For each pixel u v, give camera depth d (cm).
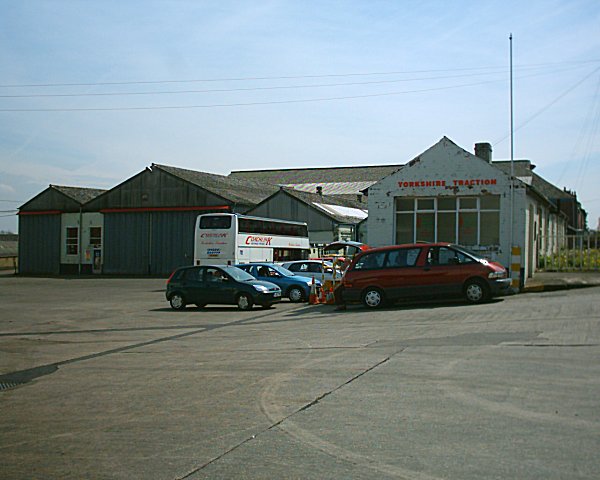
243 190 5581
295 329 1556
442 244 1927
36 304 2544
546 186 6144
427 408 750
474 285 1859
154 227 5066
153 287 3644
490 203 2431
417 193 2505
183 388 923
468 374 920
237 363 1103
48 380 1041
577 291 2106
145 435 694
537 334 1240
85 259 5328
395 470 554
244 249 3422
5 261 7762
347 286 1966
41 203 5494
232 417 750
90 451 646
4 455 645
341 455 598
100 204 5247
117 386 965
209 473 565
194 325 1753
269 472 562
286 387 893
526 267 2484
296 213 4791
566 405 739
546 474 532
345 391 852
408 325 1488
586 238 2908
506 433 645
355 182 7725
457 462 567
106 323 1855
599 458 566
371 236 2558
